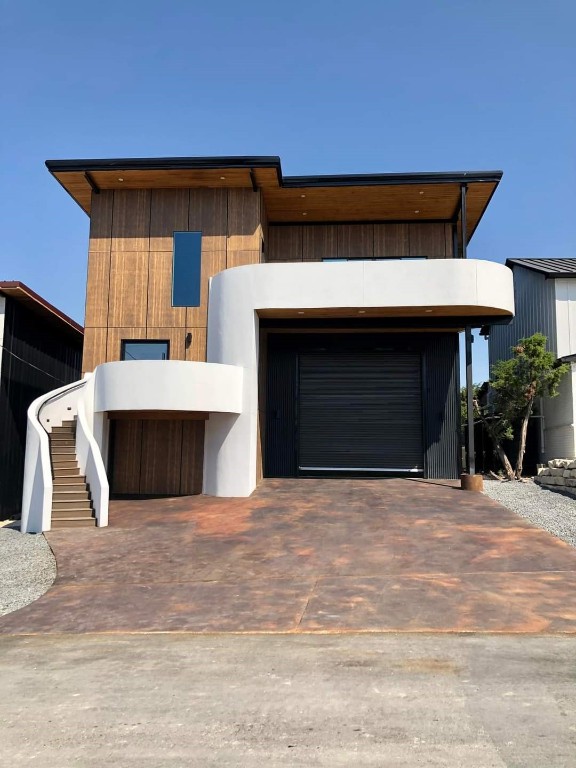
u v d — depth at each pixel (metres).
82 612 5.99
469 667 4.25
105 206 14.73
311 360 15.68
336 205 15.25
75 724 3.53
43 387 16.34
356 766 2.95
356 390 15.47
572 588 6.21
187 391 12.02
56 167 13.66
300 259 16.19
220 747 3.19
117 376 12.16
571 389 15.02
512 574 6.73
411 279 12.73
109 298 14.45
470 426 13.16
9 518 13.95
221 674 4.28
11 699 3.94
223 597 6.30
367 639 4.95
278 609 5.84
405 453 15.20
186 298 14.31
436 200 14.82
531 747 3.09
